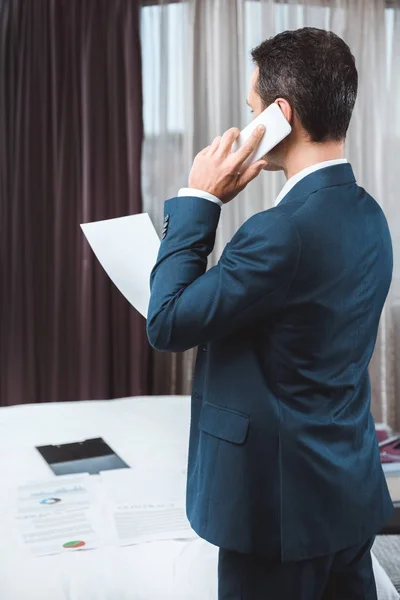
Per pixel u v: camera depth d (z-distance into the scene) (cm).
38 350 354
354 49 346
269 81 92
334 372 88
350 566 95
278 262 81
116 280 110
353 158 348
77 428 202
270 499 86
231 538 86
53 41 339
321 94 88
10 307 353
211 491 88
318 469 86
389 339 352
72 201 347
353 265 88
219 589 91
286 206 87
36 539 125
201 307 82
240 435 86
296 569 87
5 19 343
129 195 342
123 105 342
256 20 343
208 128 346
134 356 347
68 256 349
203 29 344
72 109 345
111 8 338
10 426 204
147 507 140
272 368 87
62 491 149
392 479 208
